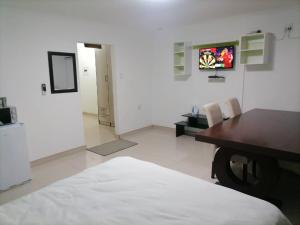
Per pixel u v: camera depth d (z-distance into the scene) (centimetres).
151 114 571
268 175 212
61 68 380
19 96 334
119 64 475
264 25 383
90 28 415
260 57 394
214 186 156
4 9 309
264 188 216
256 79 406
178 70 502
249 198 141
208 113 279
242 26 406
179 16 395
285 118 293
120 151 411
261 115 315
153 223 120
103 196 146
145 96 546
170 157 376
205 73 468
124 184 160
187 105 506
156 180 165
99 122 625
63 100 388
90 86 717
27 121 346
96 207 135
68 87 394
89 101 733
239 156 239
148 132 537
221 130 238
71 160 376
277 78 385
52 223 122
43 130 365
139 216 126
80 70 733
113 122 587
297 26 355
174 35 500
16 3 302
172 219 122
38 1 296
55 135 381
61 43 376
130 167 187
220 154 235
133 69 506
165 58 524
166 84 534
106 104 593
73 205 137
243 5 339
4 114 285
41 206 137
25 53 335
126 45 483
